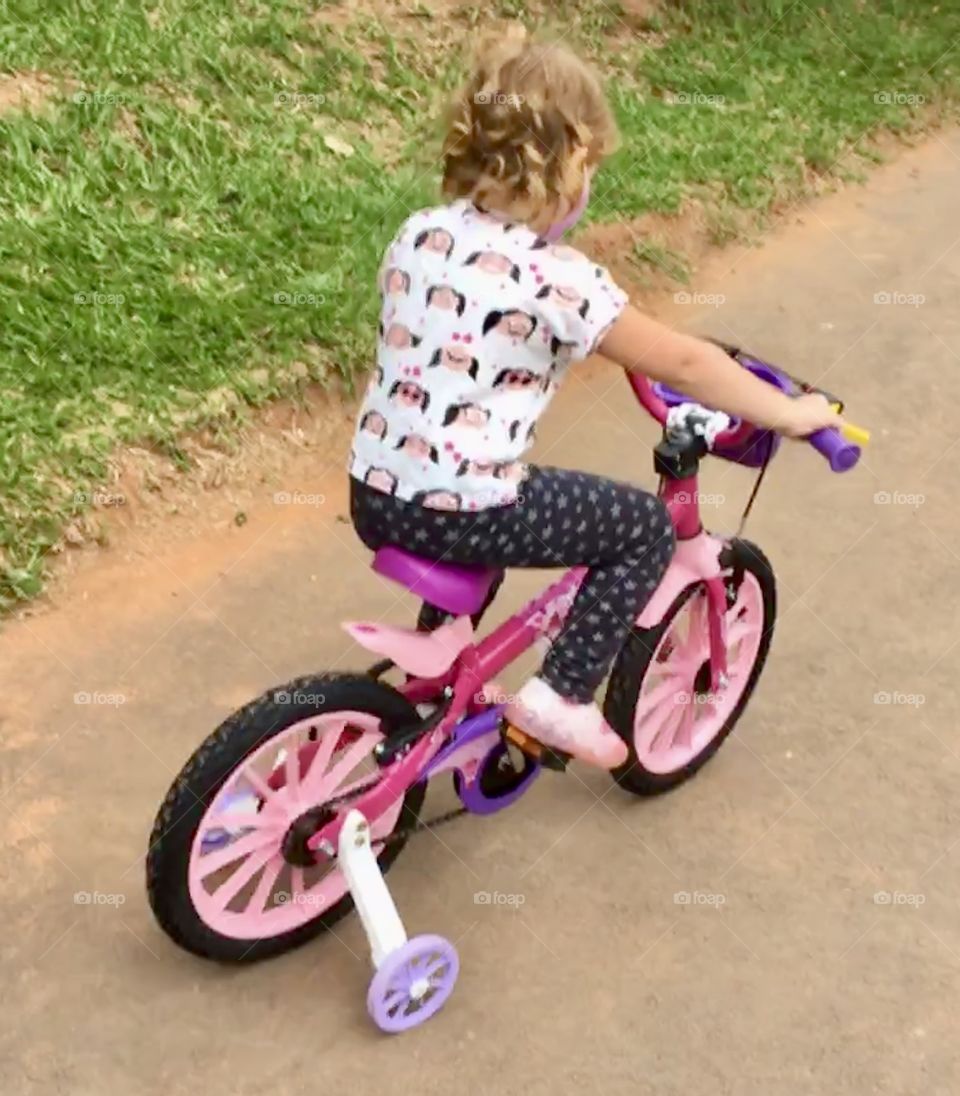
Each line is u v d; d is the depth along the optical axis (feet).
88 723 6.48
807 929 5.71
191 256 9.21
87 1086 4.95
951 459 9.03
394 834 5.61
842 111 13.79
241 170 10.09
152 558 7.50
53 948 5.44
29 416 7.81
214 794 4.88
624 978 5.46
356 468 4.87
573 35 13.55
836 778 6.48
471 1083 5.03
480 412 4.65
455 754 5.46
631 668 5.79
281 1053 5.10
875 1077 5.12
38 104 10.00
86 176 9.50
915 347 10.31
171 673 6.81
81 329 8.36
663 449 5.44
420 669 5.04
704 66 13.84
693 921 5.73
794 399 4.92
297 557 7.64
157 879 4.92
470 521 4.73
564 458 8.77
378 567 4.91
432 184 10.30
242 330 8.68
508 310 4.52
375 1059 5.10
